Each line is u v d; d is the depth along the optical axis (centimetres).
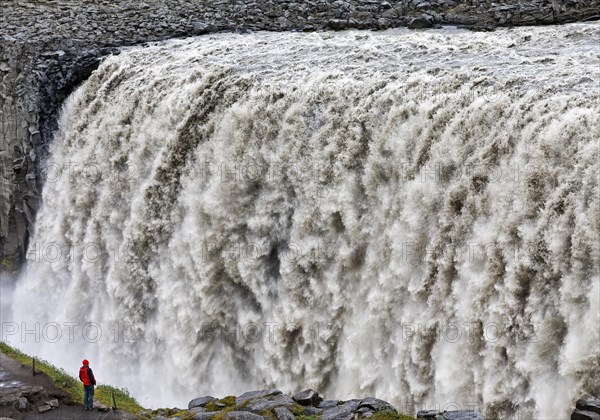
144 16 6925
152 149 5178
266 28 6475
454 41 5253
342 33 6047
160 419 3550
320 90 4403
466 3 6391
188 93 4975
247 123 4609
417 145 3994
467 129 3831
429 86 4191
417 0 6488
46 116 6047
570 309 3353
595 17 5803
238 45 5744
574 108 3572
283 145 4469
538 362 3422
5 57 6284
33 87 6072
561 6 5997
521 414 3456
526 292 3506
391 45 5259
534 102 3750
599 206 3316
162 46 6025
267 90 4584
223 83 4831
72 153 5788
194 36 6431
